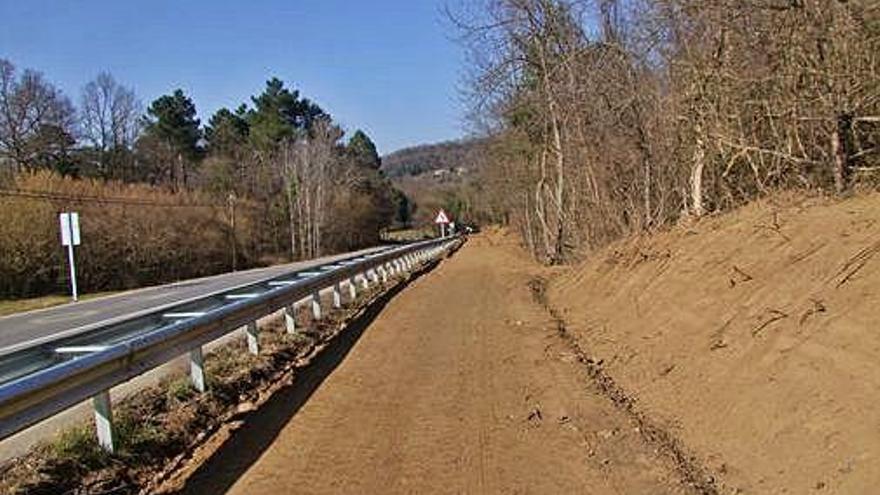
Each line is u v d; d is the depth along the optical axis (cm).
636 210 2527
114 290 4988
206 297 1370
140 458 815
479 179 7031
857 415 651
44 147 8650
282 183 10019
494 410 984
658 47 1889
